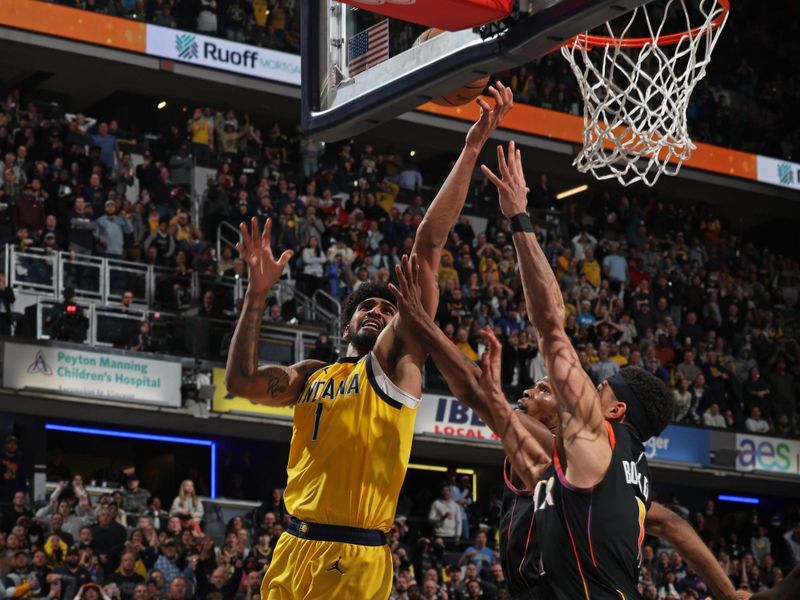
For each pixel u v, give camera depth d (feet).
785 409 76.64
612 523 13.69
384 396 15.43
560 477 13.92
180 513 51.75
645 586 54.13
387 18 18.76
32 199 61.72
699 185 95.66
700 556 16.17
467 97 18.44
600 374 68.39
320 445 15.53
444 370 15.65
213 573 47.37
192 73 76.54
